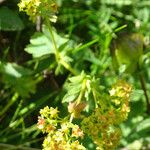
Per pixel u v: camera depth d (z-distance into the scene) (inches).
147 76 7.5
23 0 5.5
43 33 6.5
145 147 7.0
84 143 6.6
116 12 8.4
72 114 5.1
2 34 7.6
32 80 6.7
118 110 5.1
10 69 6.5
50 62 7.0
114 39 6.9
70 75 7.0
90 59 7.3
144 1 8.8
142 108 7.2
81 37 8.1
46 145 4.9
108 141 4.9
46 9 5.6
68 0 8.2
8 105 6.9
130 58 6.8
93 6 8.4
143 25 8.2
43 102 7.2
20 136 7.1
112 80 6.9
